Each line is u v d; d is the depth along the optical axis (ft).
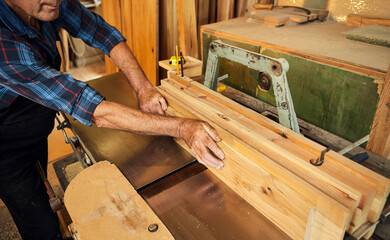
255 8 6.80
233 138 2.88
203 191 3.08
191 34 6.45
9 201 4.23
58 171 5.66
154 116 3.21
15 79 2.78
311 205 2.26
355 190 2.20
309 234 2.42
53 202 3.34
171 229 2.65
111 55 4.38
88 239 2.35
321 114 4.46
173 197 2.99
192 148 3.08
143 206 2.62
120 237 2.36
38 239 4.68
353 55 4.06
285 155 2.64
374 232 2.87
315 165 2.57
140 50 7.73
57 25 4.10
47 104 3.02
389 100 3.60
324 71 4.12
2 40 2.61
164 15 7.06
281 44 4.60
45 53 3.76
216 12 7.79
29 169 4.26
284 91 3.14
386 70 3.51
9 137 3.91
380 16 5.41
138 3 7.09
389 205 2.79
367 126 3.96
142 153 3.62
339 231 2.18
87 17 4.16
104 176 2.95
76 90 3.00
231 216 2.78
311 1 6.40
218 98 3.66
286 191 2.44
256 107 4.98
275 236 2.58
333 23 5.96
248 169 2.75
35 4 2.68
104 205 2.63
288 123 3.32
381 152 3.90
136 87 4.14
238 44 5.21
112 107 3.11
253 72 5.10
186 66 4.57
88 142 3.86
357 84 3.84
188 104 3.74
